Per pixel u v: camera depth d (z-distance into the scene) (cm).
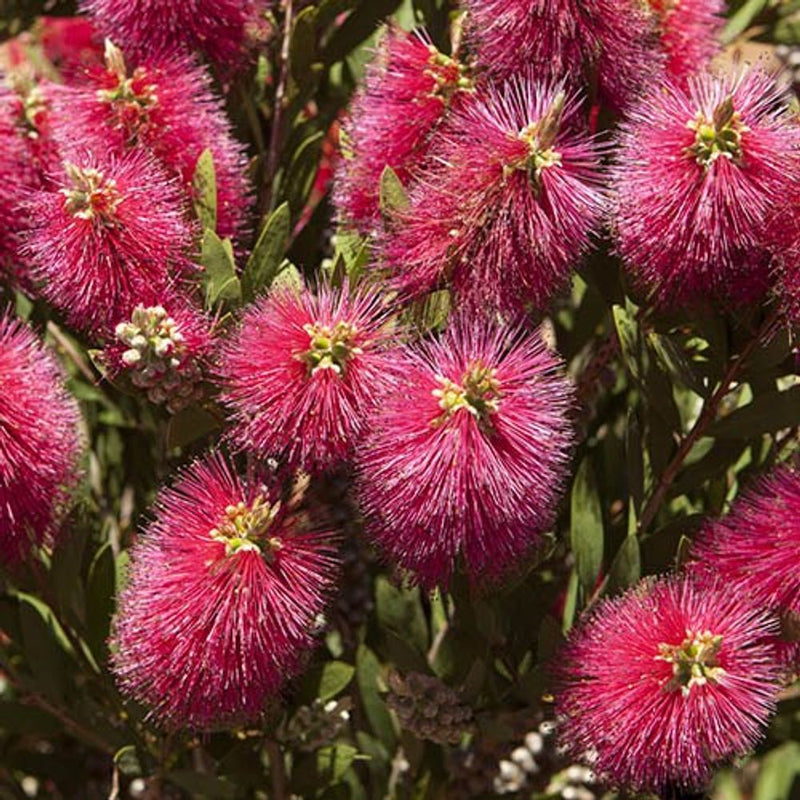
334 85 94
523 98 79
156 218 77
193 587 75
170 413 81
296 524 77
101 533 92
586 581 84
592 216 76
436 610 89
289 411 75
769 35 96
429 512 75
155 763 86
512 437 74
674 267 78
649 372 83
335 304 77
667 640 75
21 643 87
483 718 84
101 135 80
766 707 77
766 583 77
